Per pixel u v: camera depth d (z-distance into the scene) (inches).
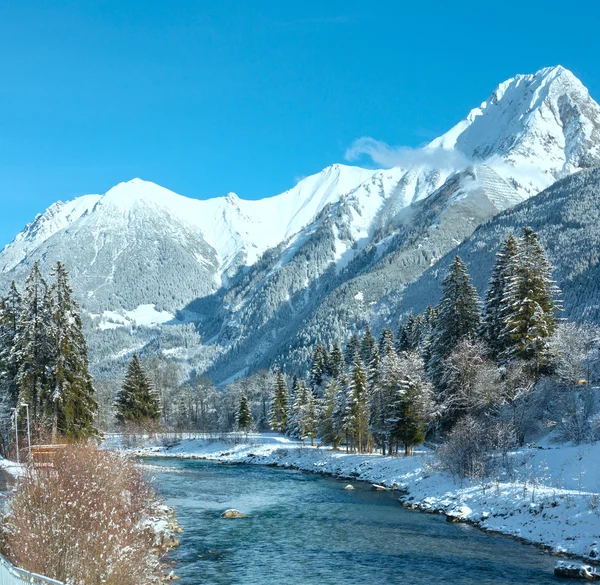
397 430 2746.1
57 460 1060.5
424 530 1581.0
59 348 2269.9
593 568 1167.0
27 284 2258.9
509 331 2346.2
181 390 6323.8
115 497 1107.9
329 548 1397.6
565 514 1473.9
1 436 2402.8
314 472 3083.2
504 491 1736.0
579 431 2017.7
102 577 770.8
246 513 1838.1
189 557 1318.9
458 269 2655.0
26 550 773.3
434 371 2706.7
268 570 1221.1
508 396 2260.1
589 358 2326.5
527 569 1221.7
